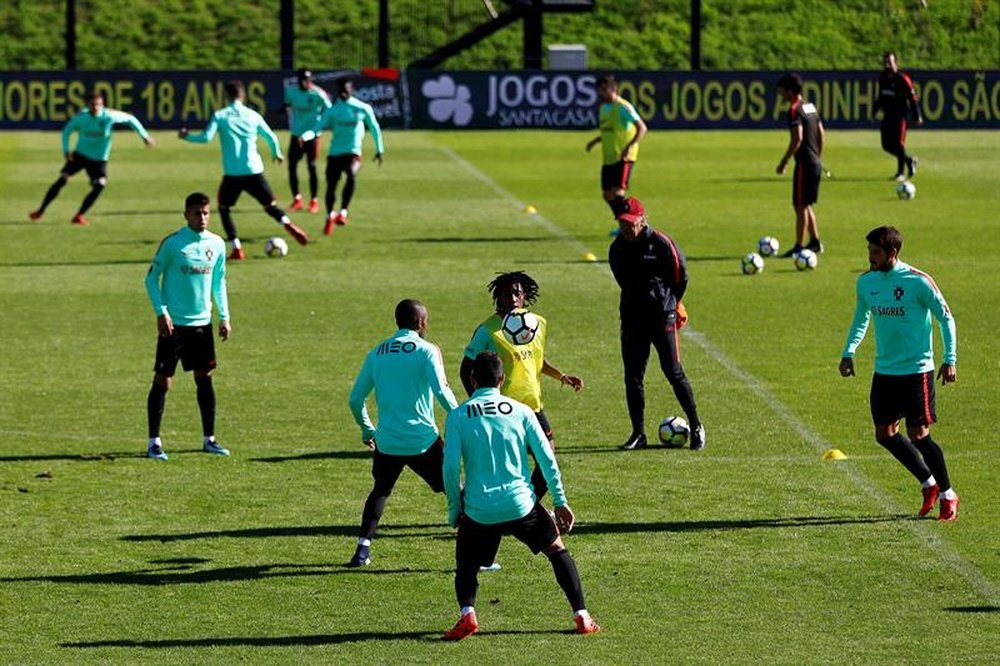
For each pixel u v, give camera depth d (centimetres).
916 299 3894
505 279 3925
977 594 3450
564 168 12494
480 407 3175
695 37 16488
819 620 3306
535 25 16750
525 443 3186
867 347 6069
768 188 11169
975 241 8725
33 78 15038
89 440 4784
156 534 3906
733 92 15675
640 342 4650
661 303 4603
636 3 19250
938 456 3953
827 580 3553
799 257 7781
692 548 3784
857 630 3244
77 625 3294
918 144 14200
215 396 5075
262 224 9419
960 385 5444
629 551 3766
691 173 12112
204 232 4550
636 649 3145
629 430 4916
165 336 4522
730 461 4547
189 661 3091
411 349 3653
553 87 15650
